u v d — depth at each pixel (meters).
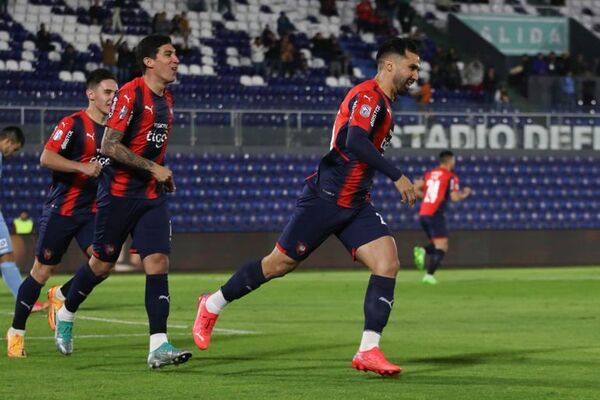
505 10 132.12
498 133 104.31
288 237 25.92
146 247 26.12
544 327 38.81
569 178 105.94
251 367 26.58
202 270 92.25
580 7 135.12
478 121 103.88
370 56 120.69
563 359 28.55
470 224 103.44
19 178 93.38
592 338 34.62
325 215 25.38
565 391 22.52
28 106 93.44
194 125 98.19
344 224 25.53
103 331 36.66
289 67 112.62
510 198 104.50
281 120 100.19
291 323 40.50
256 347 31.41
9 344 29.00
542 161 105.44
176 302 53.09
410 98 112.75
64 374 25.23
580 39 132.00
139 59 26.19
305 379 24.36
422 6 129.38
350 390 22.59
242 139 99.25
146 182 26.22
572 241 101.25
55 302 33.88
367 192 25.50
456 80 116.75
